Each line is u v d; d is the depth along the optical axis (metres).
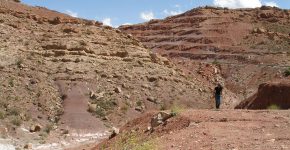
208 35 125.19
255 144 12.55
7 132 36.97
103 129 42.00
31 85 47.25
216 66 94.00
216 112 19.30
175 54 114.69
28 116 41.47
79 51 55.53
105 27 64.62
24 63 50.72
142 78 55.22
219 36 123.75
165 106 49.22
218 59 106.88
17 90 45.41
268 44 115.69
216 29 128.50
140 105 49.22
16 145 34.09
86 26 62.94
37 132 38.72
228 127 15.80
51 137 37.84
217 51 113.19
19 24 58.62
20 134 37.22
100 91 49.41
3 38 54.28
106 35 61.91
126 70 55.75
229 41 121.00
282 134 14.03
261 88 34.41
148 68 58.12
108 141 22.55
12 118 39.97
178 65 70.50
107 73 53.38
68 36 58.09
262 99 33.47
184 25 137.25
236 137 13.80
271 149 11.71
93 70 53.19
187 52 114.62
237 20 137.62
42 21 61.56
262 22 138.50
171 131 17.56
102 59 56.34
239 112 19.22
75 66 52.91
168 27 139.12
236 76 89.38
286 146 11.99
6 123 38.56
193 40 123.06
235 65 96.19
